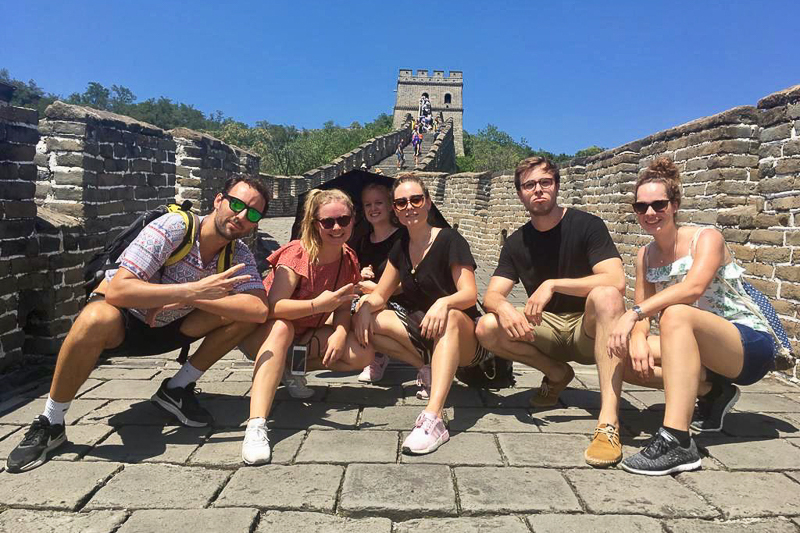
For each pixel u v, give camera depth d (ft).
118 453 9.10
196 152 24.57
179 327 10.18
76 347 8.75
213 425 10.37
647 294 10.71
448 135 122.42
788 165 13.94
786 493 7.89
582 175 33.30
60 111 16.47
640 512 7.39
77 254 15.66
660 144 22.54
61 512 7.34
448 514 7.36
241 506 7.48
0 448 9.24
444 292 11.44
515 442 9.68
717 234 9.59
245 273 10.27
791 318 13.64
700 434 10.06
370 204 13.09
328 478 8.27
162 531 6.87
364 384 13.29
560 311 11.16
